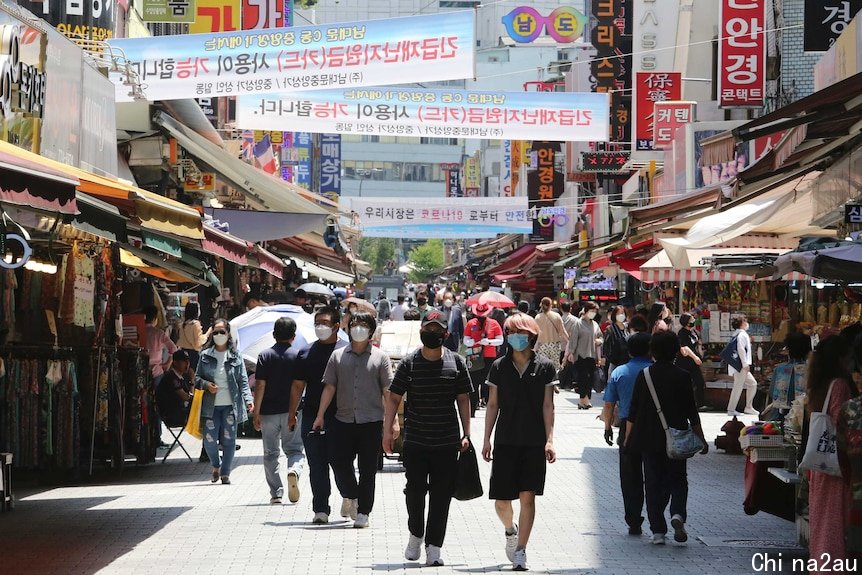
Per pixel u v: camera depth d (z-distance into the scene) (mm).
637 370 13445
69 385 16812
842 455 9008
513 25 83000
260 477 18188
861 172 15641
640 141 44500
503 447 11422
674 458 12320
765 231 22859
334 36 20516
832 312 24812
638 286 45125
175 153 26250
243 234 29203
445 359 11672
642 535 13141
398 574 10953
